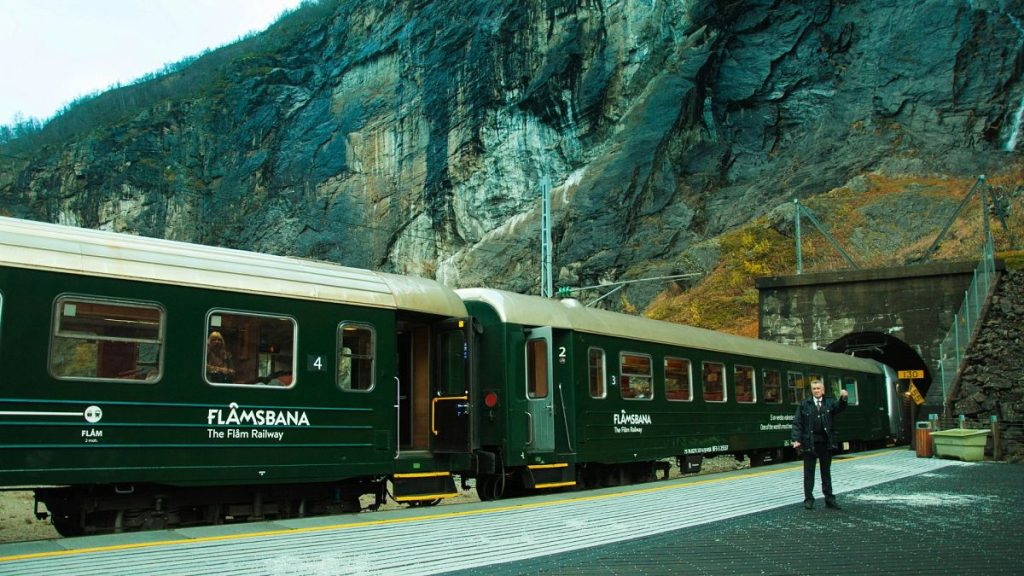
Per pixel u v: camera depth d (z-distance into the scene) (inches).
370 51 3257.9
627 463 669.3
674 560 289.1
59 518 386.6
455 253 2790.4
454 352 521.0
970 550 309.9
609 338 644.1
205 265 409.1
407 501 481.4
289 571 261.0
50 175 3823.8
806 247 1807.3
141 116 3806.6
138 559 273.9
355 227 3097.9
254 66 3772.1
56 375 351.6
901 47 2204.7
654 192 2295.8
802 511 423.2
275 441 419.2
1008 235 1577.3
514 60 2778.1
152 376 380.2
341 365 452.8
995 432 821.2
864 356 1569.9
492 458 533.3
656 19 2549.2
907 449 1059.9
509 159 2738.7
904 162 2010.3
